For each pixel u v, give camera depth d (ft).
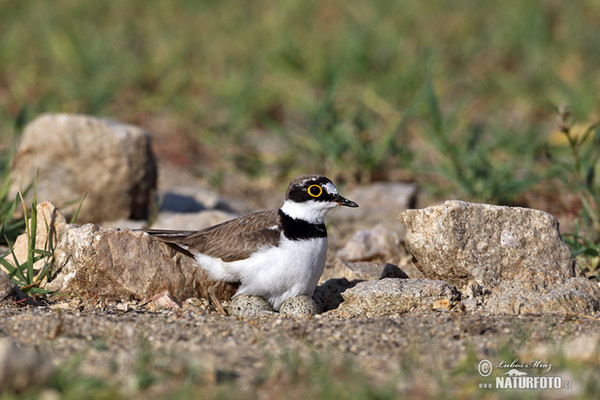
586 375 20.92
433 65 63.36
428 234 29.81
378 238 37.58
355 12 72.18
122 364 21.45
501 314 27.48
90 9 73.92
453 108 60.34
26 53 68.23
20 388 19.56
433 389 20.40
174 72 64.34
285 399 19.74
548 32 68.64
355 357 22.91
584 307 27.84
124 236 30.04
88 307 28.78
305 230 29.68
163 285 30.37
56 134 39.73
